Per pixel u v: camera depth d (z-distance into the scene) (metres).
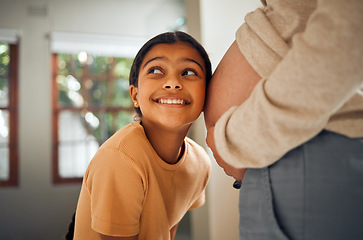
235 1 1.93
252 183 0.56
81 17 3.54
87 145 3.75
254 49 0.57
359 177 0.48
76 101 3.82
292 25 0.54
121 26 3.63
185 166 0.79
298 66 0.44
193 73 0.67
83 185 0.76
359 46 0.42
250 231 0.55
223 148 0.54
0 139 3.44
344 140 0.49
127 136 0.69
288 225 0.51
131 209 0.65
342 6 0.43
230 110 0.56
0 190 3.29
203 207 1.95
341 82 0.42
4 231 3.26
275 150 0.49
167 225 0.72
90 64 3.89
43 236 3.33
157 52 0.67
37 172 3.38
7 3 3.38
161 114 0.66
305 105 0.45
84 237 0.75
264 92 0.49
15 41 3.43
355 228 0.48
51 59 3.52
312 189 0.49
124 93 3.98
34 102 3.41
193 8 1.99
